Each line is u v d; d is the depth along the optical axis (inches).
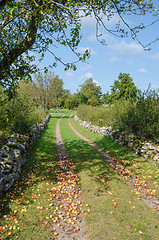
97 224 178.1
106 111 765.3
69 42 202.7
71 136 778.2
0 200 216.7
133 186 267.1
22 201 222.5
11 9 149.3
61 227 174.7
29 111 531.5
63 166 371.6
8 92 214.7
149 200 223.8
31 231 168.1
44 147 526.9
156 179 280.1
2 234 161.5
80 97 2094.0
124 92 1701.5
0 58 204.4
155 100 445.1
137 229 167.5
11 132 459.8
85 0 166.9
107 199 229.3
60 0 131.3
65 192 252.4
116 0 177.3
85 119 1167.6
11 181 257.1
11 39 227.9
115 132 588.1
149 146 381.1
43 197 237.8
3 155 272.5
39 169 339.9
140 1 160.6
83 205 217.6
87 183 283.0
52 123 1311.5
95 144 606.9
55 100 2005.4
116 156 428.1
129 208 206.2
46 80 1785.2
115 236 159.0
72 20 187.5
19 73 239.3
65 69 208.1
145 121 424.2
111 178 298.7
